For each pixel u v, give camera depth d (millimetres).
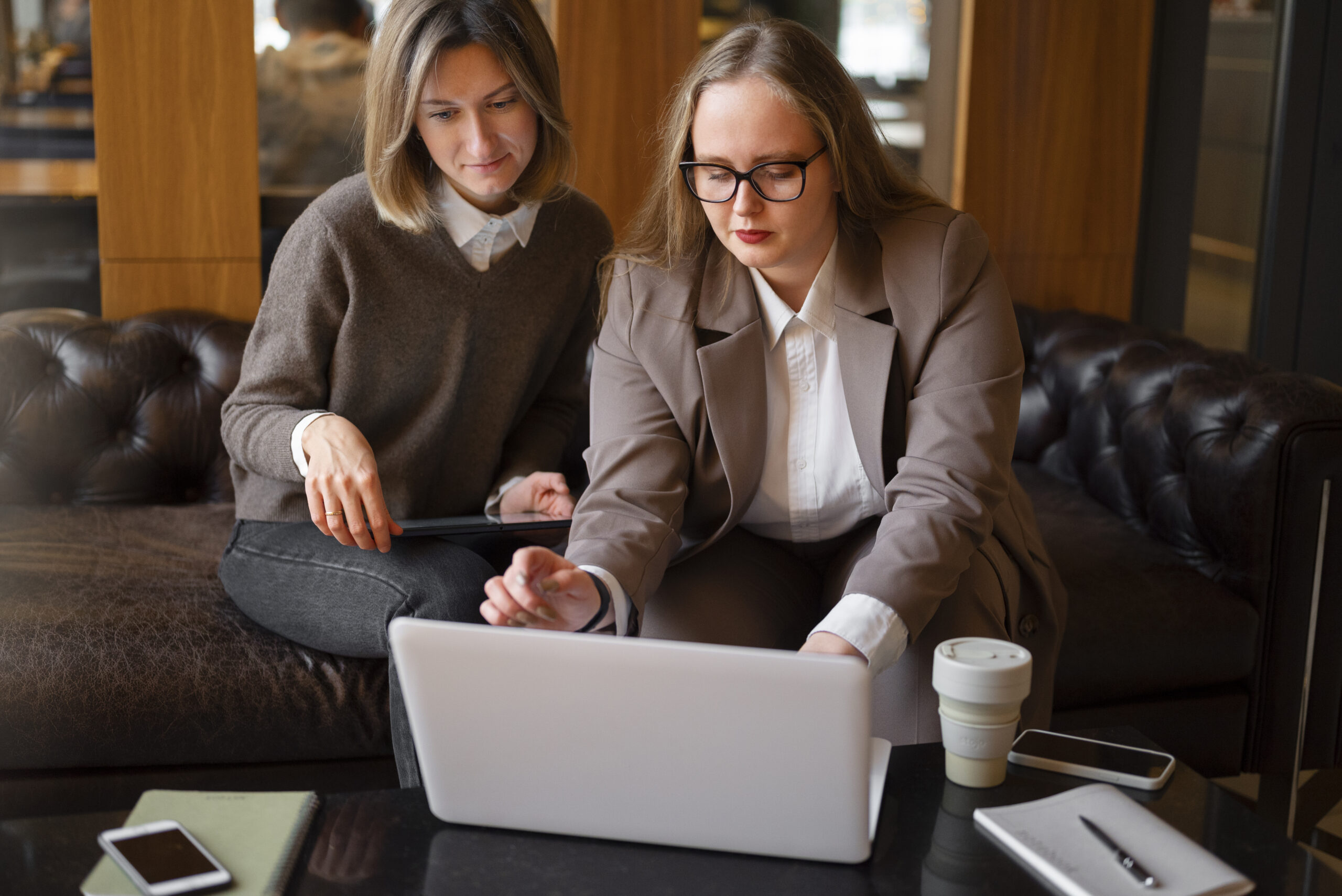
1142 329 2629
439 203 1824
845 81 1479
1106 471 2527
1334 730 2152
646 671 1027
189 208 2586
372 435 1876
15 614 1782
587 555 1422
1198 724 2100
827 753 1019
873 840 1091
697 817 1076
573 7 2723
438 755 1107
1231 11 3213
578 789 1092
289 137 2633
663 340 1575
